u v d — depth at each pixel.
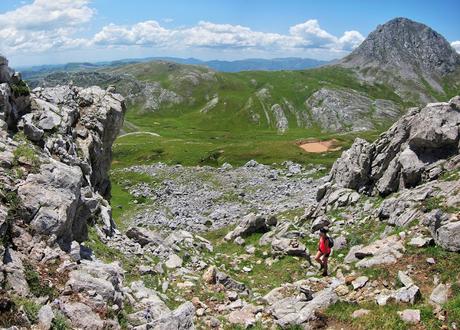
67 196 19.50
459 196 25.66
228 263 30.11
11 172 19.20
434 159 32.69
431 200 27.22
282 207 54.16
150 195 72.56
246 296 22.97
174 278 23.83
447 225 21.89
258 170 85.38
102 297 15.96
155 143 142.50
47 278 15.98
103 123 36.84
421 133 32.72
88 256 20.73
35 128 25.03
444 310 16.56
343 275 23.25
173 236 33.09
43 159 20.98
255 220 38.88
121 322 15.82
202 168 94.00
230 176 80.31
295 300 19.72
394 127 38.09
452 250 21.31
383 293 19.34
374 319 16.83
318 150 104.00
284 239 31.52
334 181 43.38
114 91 41.66
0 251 15.14
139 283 20.75
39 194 18.52
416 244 22.69
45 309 13.73
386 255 22.72
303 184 67.69
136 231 29.81
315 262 28.59
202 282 23.80
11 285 14.51
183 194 71.44
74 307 14.81
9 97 25.14
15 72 26.69
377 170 37.59
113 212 63.09
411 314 16.59
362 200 37.81
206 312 20.08
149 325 15.62
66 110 32.81
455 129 31.70
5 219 16.27
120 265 22.67
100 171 39.41
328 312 18.14
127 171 95.62
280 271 27.97
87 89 39.44
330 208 39.16
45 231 17.81
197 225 52.41
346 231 32.78
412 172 32.84
